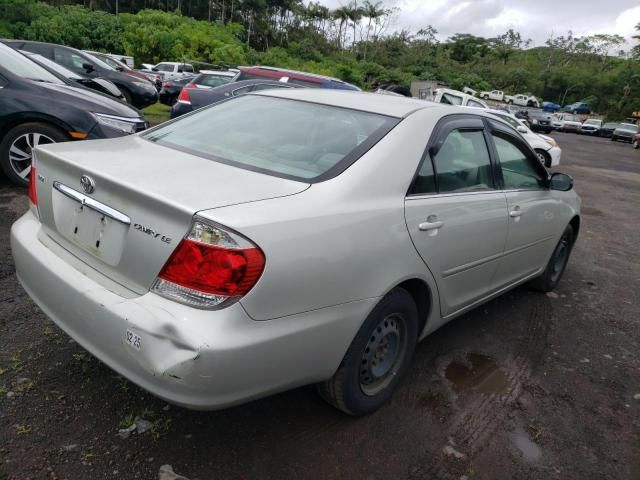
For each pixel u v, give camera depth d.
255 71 12.00
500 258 3.49
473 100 16.39
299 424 2.60
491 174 3.37
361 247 2.27
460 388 3.11
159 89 18.53
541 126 33.94
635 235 7.78
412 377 3.15
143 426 2.43
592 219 8.64
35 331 3.06
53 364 2.78
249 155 2.58
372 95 3.30
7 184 5.59
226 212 1.91
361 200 2.34
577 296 4.87
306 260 2.04
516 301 4.55
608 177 15.09
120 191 2.07
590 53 100.25
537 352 3.69
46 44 11.81
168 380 1.87
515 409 2.97
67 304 2.20
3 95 5.27
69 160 2.34
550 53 101.19
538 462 2.56
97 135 5.58
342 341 2.30
